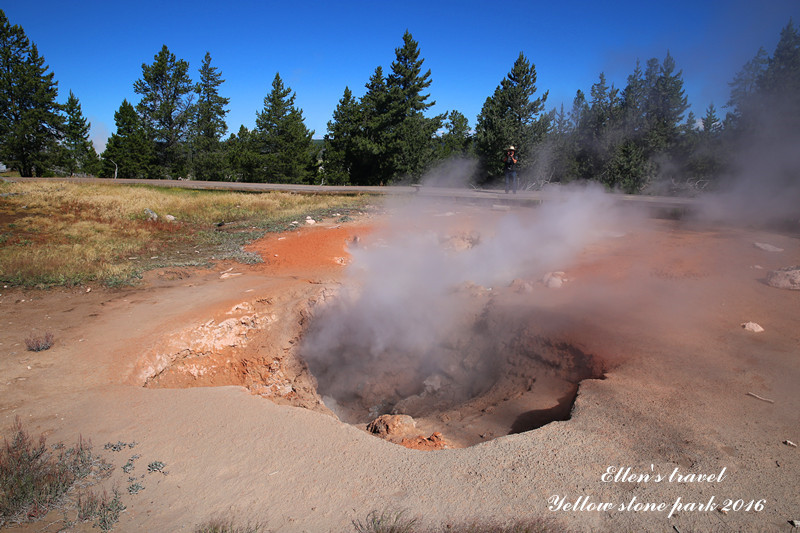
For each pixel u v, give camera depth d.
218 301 8.07
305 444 4.16
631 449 3.84
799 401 4.48
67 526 3.21
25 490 3.44
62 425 4.46
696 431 4.03
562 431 4.15
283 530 3.10
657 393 4.71
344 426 4.47
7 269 9.16
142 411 4.76
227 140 49.78
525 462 3.73
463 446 4.54
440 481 3.56
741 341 5.91
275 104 41.06
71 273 9.23
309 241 12.67
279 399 6.68
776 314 6.79
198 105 46.25
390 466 3.79
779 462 3.60
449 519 3.13
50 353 5.99
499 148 26.89
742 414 4.29
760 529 2.96
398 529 3.02
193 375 6.76
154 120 44.38
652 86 26.41
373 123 34.78
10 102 38.31
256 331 7.88
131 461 3.90
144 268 9.91
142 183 22.97
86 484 3.63
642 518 3.09
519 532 2.94
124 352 6.11
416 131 33.84
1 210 13.91
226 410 4.79
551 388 5.80
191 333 6.95
